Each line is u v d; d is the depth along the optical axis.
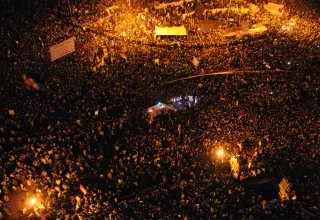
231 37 56.50
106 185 34.31
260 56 52.28
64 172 35.03
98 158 36.50
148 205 32.38
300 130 39.34
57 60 49.34
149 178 34.97
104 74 47.53
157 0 64.75
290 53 53.09
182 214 31.34
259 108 42.66
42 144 37.38
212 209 31.56
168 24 58.62
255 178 35.62
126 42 54.28
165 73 48.41
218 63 50.66
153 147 37.59
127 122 41.16
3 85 44.69
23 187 33.62
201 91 45.53
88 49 51.97
